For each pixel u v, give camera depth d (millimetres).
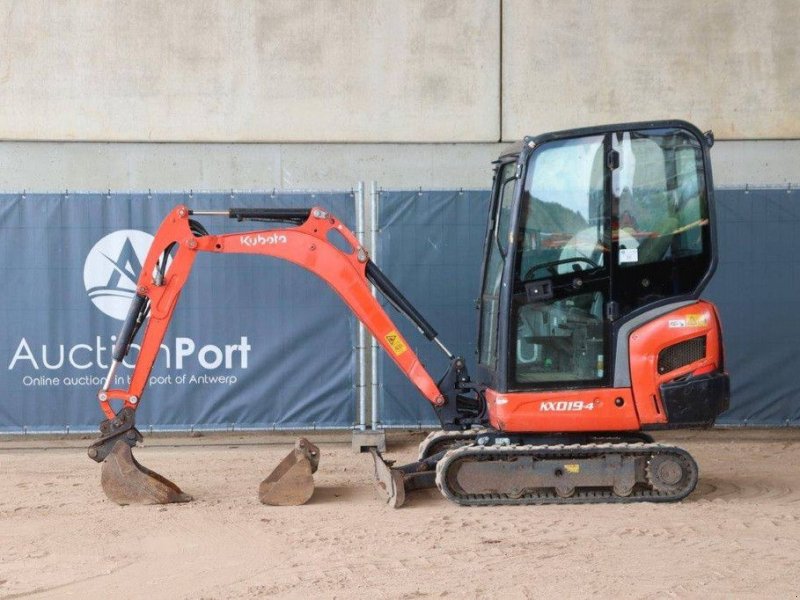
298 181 14297
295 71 14242
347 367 11859
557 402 8586
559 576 6727
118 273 11844
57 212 11789
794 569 6852
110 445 9094
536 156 8641
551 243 8648
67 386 11789
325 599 6328
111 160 14227
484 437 8891
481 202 11984
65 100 14141
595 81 14289
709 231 8695
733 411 12055
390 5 14227
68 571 7000
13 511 8750
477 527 7973
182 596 6441
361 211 11891
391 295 9289
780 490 9406
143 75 14195
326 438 12445
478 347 9641
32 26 14086
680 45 14273
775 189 12016
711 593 6391
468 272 11961
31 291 11789
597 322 8648
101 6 14109
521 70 14273
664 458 8695
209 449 11781
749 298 12047
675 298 8664
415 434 12648
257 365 11852
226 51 14211
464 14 14234
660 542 7504
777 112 14336
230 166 14273
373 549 7406
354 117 14289
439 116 14297
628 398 8586
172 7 14172
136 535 7910
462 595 6367
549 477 8648
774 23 14273
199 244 8992
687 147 8703
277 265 11844
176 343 11805
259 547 7520
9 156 14156
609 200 8633
